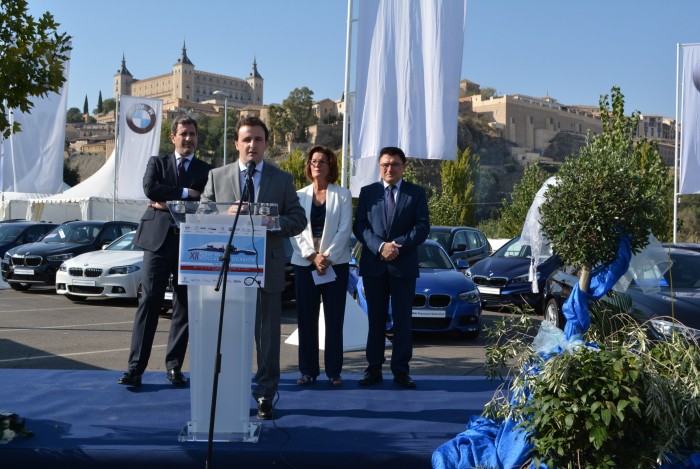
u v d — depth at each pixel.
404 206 5.70
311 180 6.06
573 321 4.64
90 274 12.30
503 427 3.97
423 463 3.94
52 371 5.91
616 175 4.48
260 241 4.00
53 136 15.03
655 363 3.86
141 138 21.44
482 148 125.62
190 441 4.06
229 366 4.07
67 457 3.88
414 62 7.41
